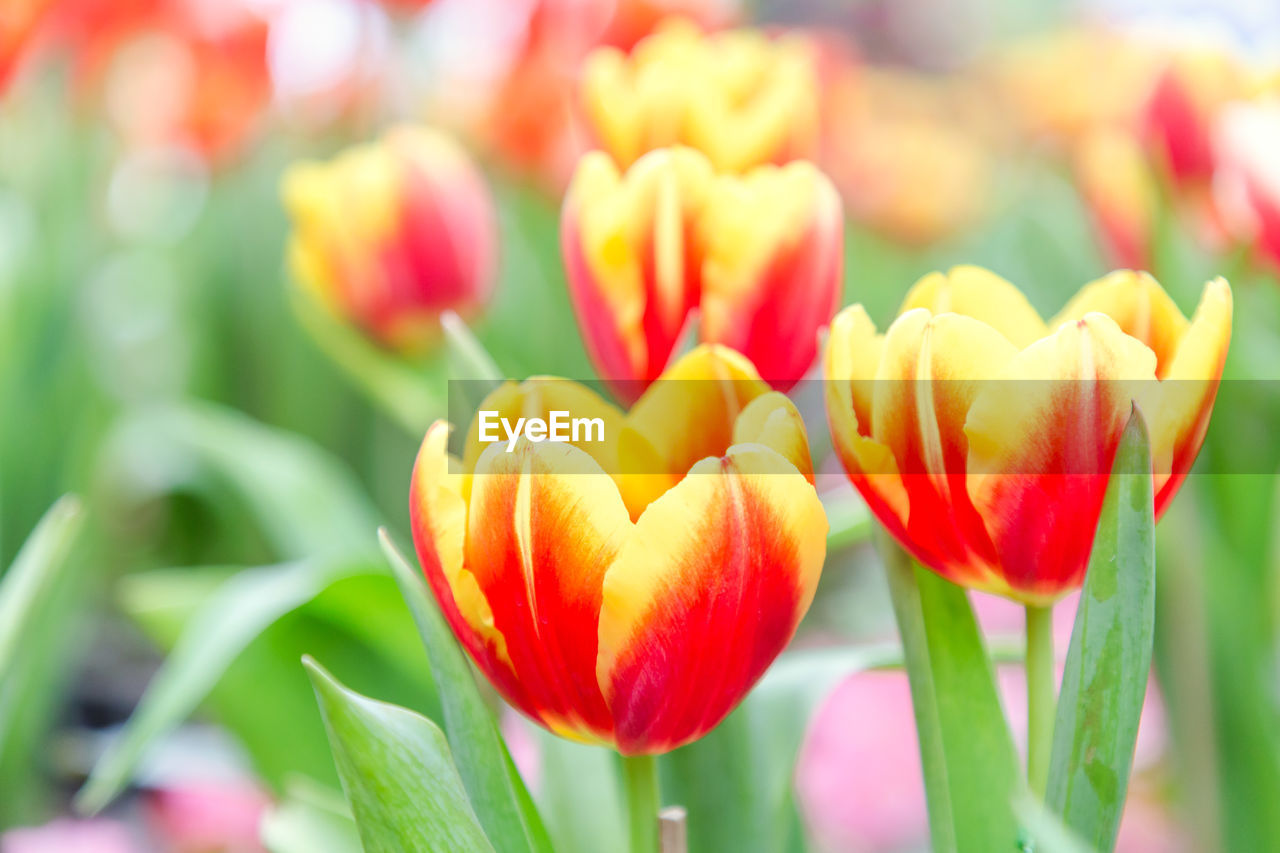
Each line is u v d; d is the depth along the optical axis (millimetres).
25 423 1124
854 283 1630
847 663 608
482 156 1295
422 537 500
